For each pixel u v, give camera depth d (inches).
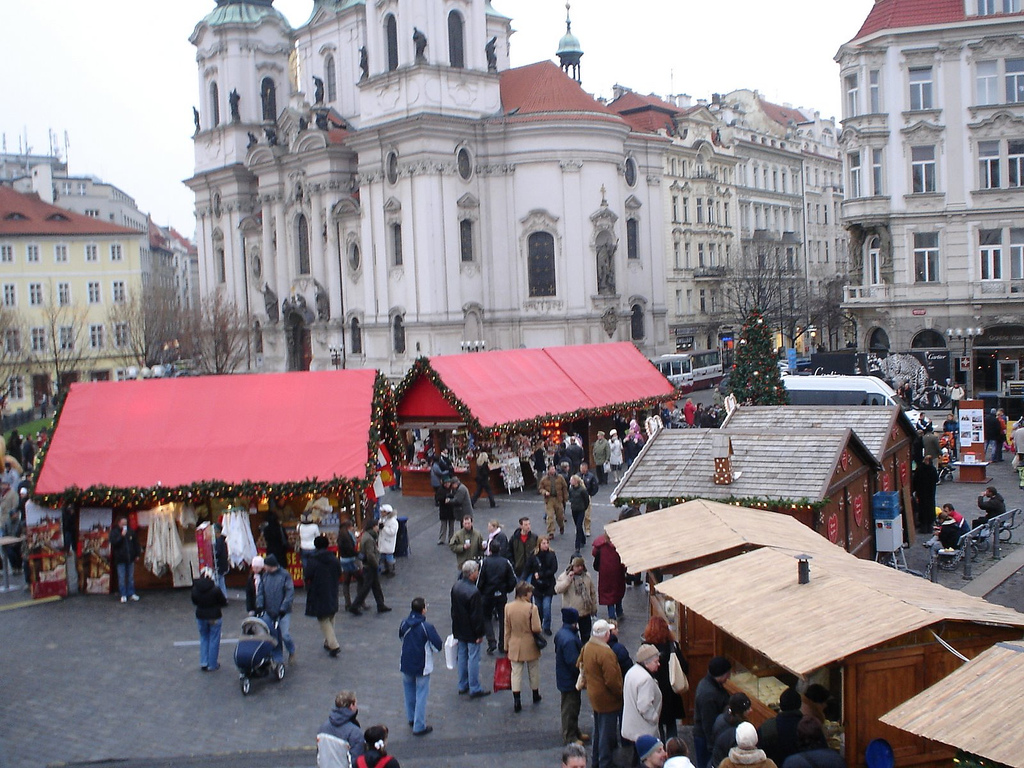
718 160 4087.1
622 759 637.9
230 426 1209.4
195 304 3681.1
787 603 594.9
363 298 3245.6
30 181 4945.9
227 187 3742.6
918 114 2299.5
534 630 773.3
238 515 1127.0
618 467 1815.9
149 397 1249.4
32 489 1155.3
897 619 546.0
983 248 2293.3
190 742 735.7
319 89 3472.0
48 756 719.7
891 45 2305.6
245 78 3715.6
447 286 2979.8
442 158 2957.7
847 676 554.6
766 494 902.4
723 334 4055.1
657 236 3376.0
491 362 1787.6
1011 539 1236.5
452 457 1659.7
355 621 1008.9
